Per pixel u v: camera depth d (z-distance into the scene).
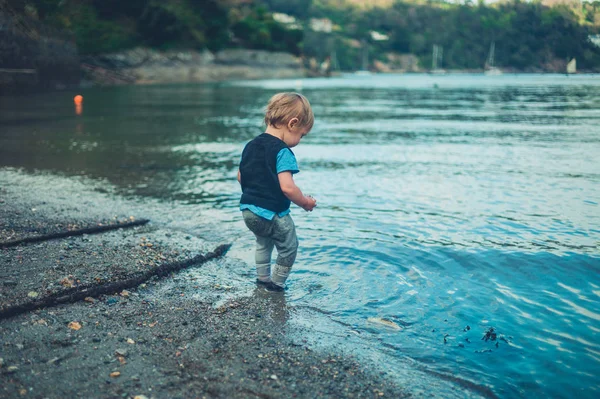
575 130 9.79
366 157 7.22
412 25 115.50
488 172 5.97
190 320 2.48
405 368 2.07
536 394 1.89
